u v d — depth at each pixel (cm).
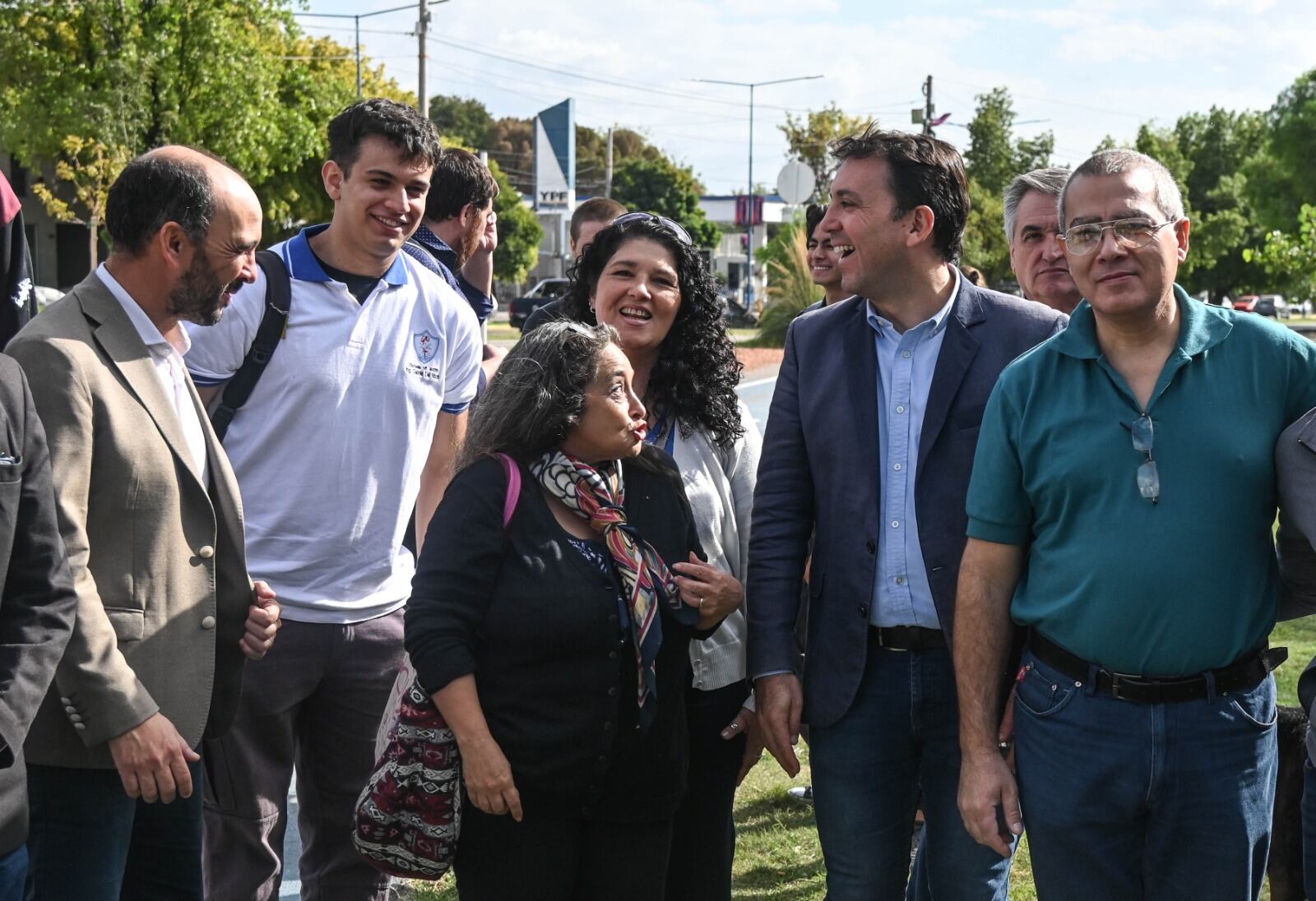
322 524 346
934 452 307
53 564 243
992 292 324
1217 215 6091
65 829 275
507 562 272
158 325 295
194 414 304
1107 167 266
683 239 319
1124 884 276
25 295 401
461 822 275
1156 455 264
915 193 307
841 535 313
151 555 282
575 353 277
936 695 309
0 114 2962
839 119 3525
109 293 287
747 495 335
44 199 3103
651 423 322
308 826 371
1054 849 277
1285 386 267
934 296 316
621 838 282
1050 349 279
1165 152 6375
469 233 480
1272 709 274
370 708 359
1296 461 259
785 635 316
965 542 305
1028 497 282
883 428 314
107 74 2948
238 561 304
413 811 270
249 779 345
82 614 266
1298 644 699
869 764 312
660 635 276
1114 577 264
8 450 234
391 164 344
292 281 345
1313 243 1594
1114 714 268
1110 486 266
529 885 273
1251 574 264
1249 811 268
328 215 3828
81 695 266
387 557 360
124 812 282
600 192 8556
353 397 347
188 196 283
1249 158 5731
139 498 280
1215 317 271
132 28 2980
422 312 366
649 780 280
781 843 456
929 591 306
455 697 263
